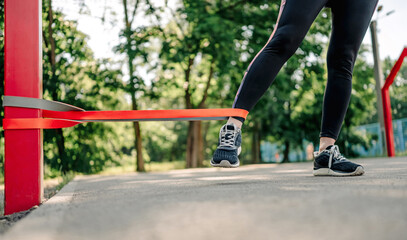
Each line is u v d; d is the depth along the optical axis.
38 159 1.97
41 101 1.99
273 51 2.12
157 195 1.53
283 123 16.94
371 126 20.83
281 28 2.12
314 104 16.17
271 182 1.98
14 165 1.94
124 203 1.30
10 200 1.93
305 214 0.89
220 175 3.62
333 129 2.46
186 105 13.06
